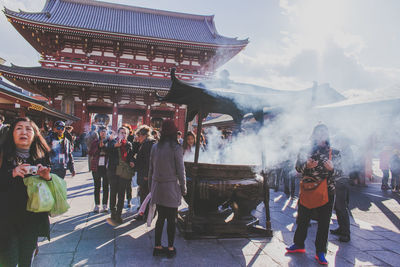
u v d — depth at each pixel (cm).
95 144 598
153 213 418
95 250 393
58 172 531
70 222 523
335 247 444
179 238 456
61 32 2844
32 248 266
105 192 603
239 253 402
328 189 383
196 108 520
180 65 3303
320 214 387
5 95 1253
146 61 3206
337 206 479
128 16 3922
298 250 409
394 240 487
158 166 379
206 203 484
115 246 411
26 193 262
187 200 484
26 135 263
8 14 2609
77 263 350
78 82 2655
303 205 397
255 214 637
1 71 2478
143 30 3641
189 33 3816
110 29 3375
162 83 3009
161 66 3259
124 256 376
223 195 461
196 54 3331
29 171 251
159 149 383
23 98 1292
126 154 511
